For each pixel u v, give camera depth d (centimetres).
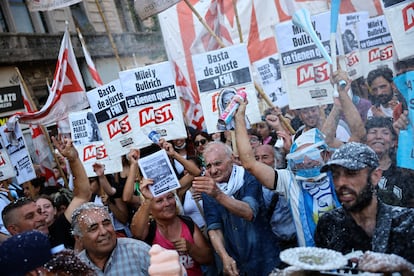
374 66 424
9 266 191
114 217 422
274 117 450
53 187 534
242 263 306
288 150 384
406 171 299
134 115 421
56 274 199
